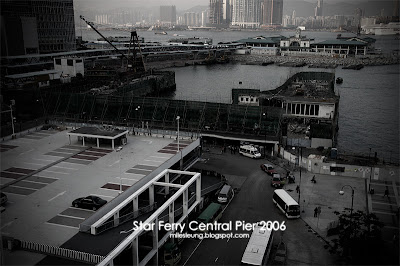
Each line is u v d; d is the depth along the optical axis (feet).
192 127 460.96
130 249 198.08
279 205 284.61
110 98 504.84
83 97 514.68
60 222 219.61
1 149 346.74
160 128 454.81
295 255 226.99
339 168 354.33
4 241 193.88
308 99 547.49
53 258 186.70
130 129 407.85
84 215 227.81
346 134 573.33
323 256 226.38
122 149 344.69
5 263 181.06
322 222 267.59
